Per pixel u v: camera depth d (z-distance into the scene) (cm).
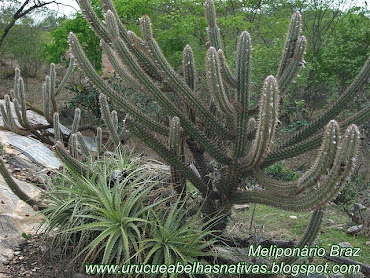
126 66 323
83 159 517
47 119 778
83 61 322
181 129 337
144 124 338
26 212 421
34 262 337
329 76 983
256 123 369
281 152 322
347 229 473
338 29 990
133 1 904
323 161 251
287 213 524
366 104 746
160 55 321
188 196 379
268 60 859
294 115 922
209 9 354
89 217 323
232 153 336
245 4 1016
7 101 711
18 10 1547
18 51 1559
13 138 678
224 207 351
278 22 974
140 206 343
